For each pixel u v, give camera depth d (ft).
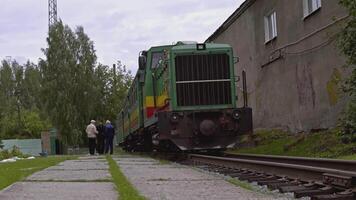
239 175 30.94
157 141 55.72
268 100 72.64
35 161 54.75
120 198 20.61
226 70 49.60
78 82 187.11
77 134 182.70
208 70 49.34
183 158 50.96
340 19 47.03
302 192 21.21
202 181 27.81
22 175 32.55
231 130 48.44
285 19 64.59
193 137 48.52
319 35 54.90
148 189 23.94
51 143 125.39
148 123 61.26
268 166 30.71
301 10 59.41
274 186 24.29
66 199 20.61
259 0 74.08
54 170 37.68
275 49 68.64
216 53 49.49
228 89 49.44
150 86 62.13
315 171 24.47
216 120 48.91
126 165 43.42
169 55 49.26
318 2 55.47
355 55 38.06
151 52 62.80
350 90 39.86
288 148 52.80
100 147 85.71
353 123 38.83
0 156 71.61
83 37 193.26
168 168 39.06
